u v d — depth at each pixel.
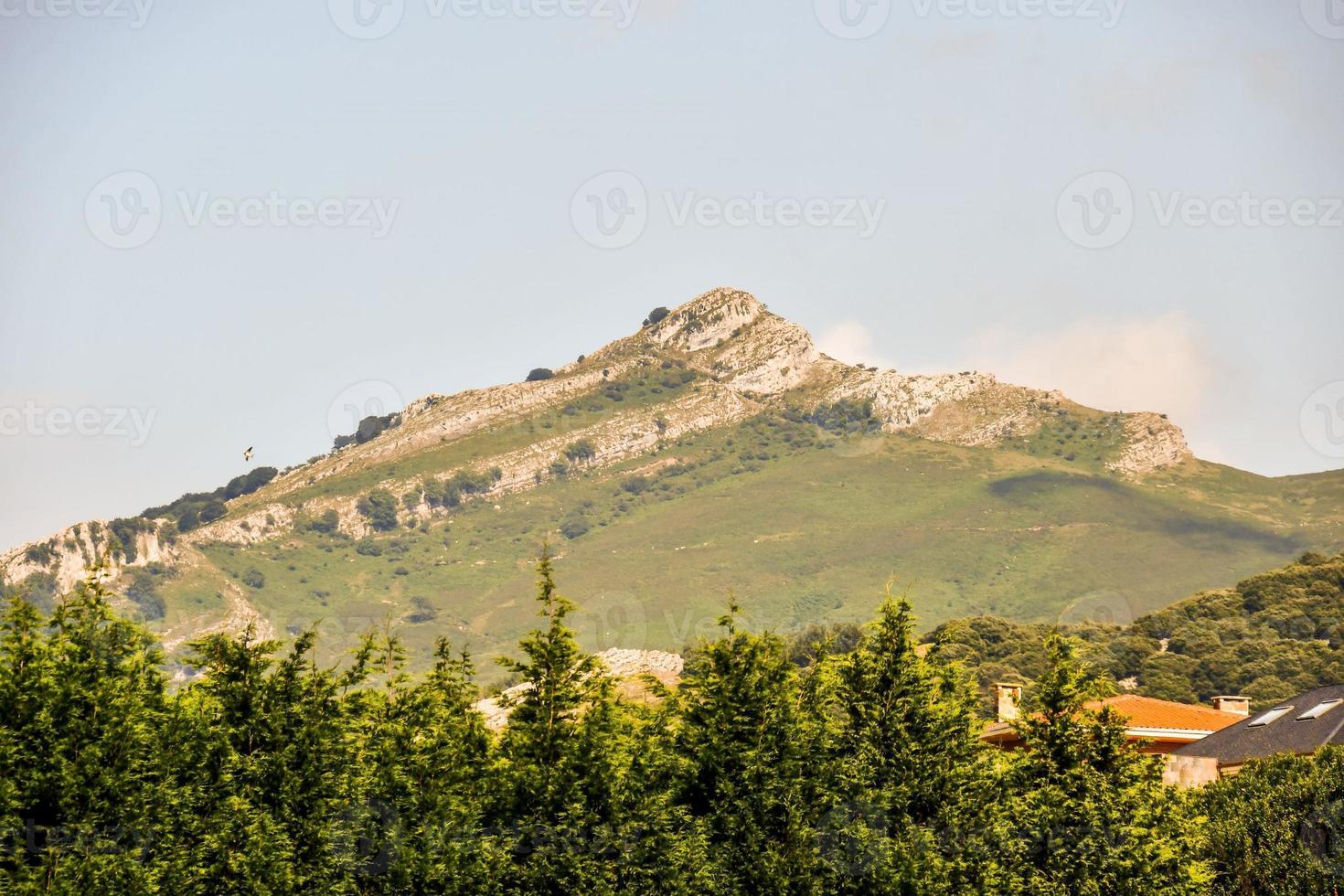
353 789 77.44
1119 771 88.38
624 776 81.12
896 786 83.75
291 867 72.19
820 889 79.19
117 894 67.50
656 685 88.19
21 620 73.94
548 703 82.56
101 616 78.12
